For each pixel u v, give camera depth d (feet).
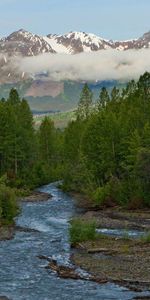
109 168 275.39
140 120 302.45
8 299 88.94
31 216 205.87
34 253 130.00
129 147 263.90
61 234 161.07
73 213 216.95
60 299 89.35
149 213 209.56
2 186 181.98
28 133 348.38
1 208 172.96
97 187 267.39
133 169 237.45
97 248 131.13
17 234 160.15
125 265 113.91
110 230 167.02
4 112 318.65
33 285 98.89
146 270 108.88
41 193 299.58
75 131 415.64
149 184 222.07
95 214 208.85
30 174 338.13
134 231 165.27
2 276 105.91
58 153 443.32
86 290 95.25
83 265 115.34
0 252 131.34
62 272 108.27
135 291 94.58
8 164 319.47
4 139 314.76
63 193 306.55
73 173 307.17
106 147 278.46
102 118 300.61
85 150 300.61
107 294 92.53
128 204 225.15
